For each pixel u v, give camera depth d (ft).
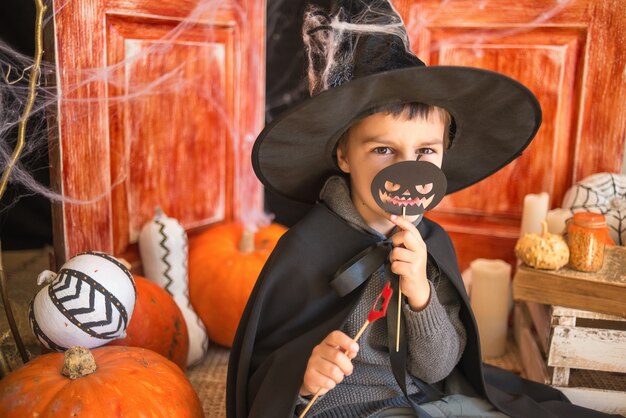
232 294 6.73
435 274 4.74
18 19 6.66
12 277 7.07
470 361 4.86
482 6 7.13
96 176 6.28
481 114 4.54
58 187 5.97
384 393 4.61
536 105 4.42
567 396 5.68
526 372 6.54
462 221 7.79
